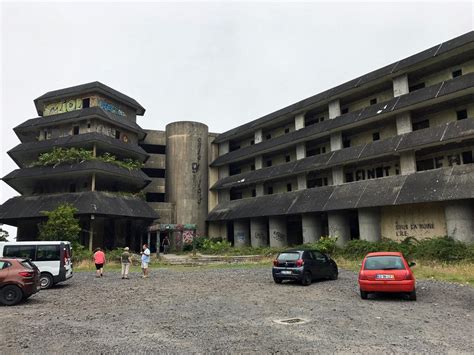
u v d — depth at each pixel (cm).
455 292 1347
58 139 3712
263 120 4169
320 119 3766
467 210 2314
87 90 3772
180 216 4512
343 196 2989
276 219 3688
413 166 2673
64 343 725
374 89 3219
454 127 2453
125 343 719
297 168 3503
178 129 4781
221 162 4641
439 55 2642
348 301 1191
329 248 2833
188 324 877
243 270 2359
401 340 724
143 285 1675
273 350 663
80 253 2884
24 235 3612
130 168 3788
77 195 3378
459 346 681
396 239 2788
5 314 1035
